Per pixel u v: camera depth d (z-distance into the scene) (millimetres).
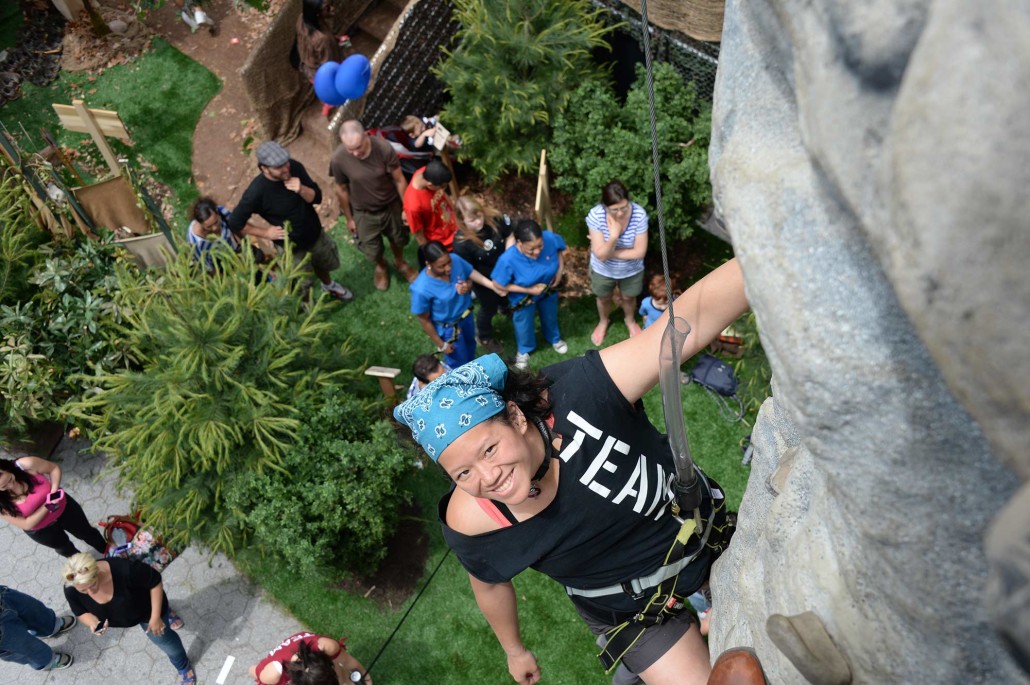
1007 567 729
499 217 6914
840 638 1345
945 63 726
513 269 6629
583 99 7500
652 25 7594
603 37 8180
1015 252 693
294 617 6641
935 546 1049
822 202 1072
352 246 8570
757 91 1235
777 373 1175
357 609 6590
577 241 8273
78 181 9133
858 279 1033
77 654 6660
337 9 9031
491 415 1883
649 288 7672
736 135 1250
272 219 7262
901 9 798
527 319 7031
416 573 6664
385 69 8344
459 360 7184
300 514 6008
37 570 7090
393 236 7812
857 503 1118
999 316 710
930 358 986
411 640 6426
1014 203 687
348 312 8156
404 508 6938
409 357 7840
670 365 1866
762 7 1169
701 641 2393
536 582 6453
